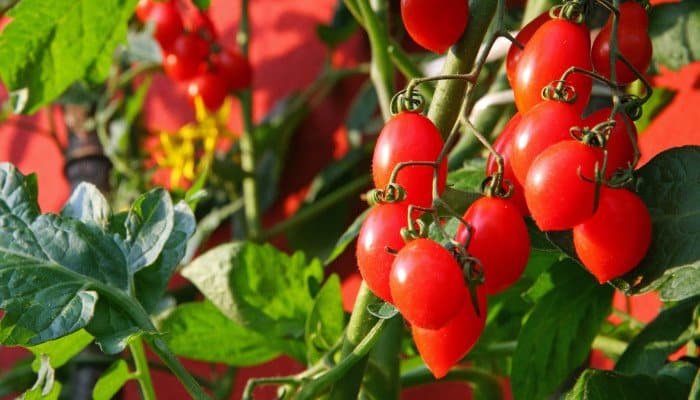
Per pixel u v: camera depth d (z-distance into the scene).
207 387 1.50
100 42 1.01
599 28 0.92
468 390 1.32
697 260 0.76
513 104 1.01
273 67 1.73
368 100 1.52
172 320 1.05
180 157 1.55
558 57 0.75
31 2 0.96
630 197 0.74
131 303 0.86
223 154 1.66
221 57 1.47
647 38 0.78
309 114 1.62
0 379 1.66
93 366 1.43
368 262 0.74
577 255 0.77
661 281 0.76
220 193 1.63
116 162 1.62
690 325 0.87
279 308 1.04
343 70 1.57
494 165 0.77
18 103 1.01
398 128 0.75
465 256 0.72
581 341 0.93
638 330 1.05
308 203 1.52
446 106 0.80
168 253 0.89
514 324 1.05
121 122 1.63
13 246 0.87
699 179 0.78
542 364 0.93
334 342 0.99
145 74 1.85
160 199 0.89
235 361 1.06
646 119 1.16
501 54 1.02
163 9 1.43
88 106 1.64
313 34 1.69
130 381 1.71
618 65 0.77
